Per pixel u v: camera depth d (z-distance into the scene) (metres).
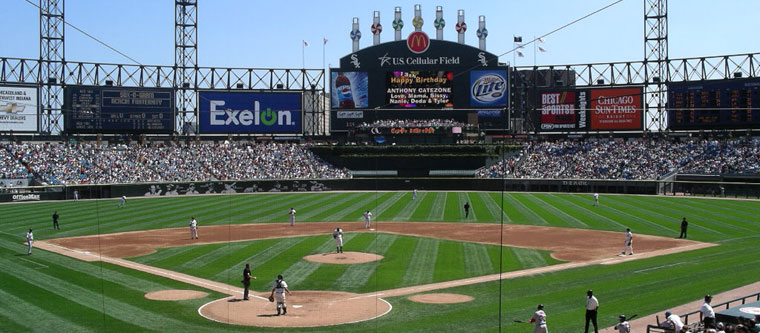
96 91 116.25
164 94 119.69
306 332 28.34
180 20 124.69
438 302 33.50
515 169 115.75
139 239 56.25
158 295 35.03
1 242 53.91
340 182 111.81
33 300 33.59
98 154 111.19
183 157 116.44
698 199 90.69
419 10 123.69
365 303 33.38
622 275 39.97
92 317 30.45
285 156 121.12
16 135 116.50
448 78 122.62
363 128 122.19
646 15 119.44
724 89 111.44
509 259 46.31
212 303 33.38
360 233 60.22
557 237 57.38
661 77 118.38
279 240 55.66
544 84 132.12
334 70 123.94
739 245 51.88
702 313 26.50
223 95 123.06
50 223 66.69
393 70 123.19
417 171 119.69
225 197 99.06
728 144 110.19
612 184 103.69
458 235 58.91
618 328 25.58
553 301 33.31
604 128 120.38
